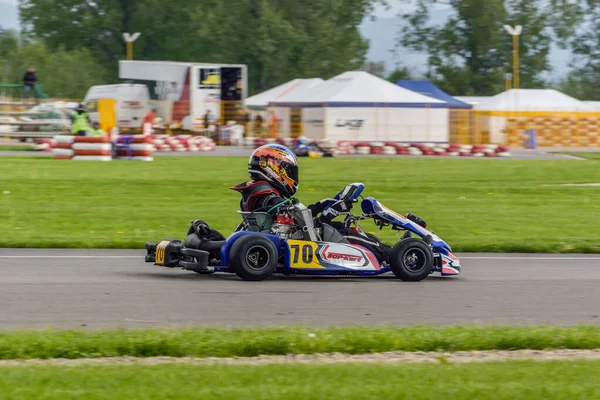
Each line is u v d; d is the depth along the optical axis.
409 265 26.44
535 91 136.38
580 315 22.12
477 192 57.47
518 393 14.07
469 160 93.88
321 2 195.75
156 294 23.14
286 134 117.25
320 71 194.00
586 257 33.16
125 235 35.97
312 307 22.05
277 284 25.09
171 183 58.56
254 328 18.86
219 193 53.31
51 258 29.62
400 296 23.92
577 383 14.87
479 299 23.88
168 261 26.05
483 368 15.77
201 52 187.62
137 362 16.14
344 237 26.45
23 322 19.61
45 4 192.62
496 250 34.56
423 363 16.39
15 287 23.75
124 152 83.19
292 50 190.50
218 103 119.44
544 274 28.61
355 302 22.88
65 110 114.81
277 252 25.58
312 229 26.03
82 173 66.25
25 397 13.27
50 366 15.50
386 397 13.66
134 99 118.56
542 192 58.28
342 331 18.47
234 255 25.08
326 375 14.96
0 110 120.12
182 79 118.31
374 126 111.94
